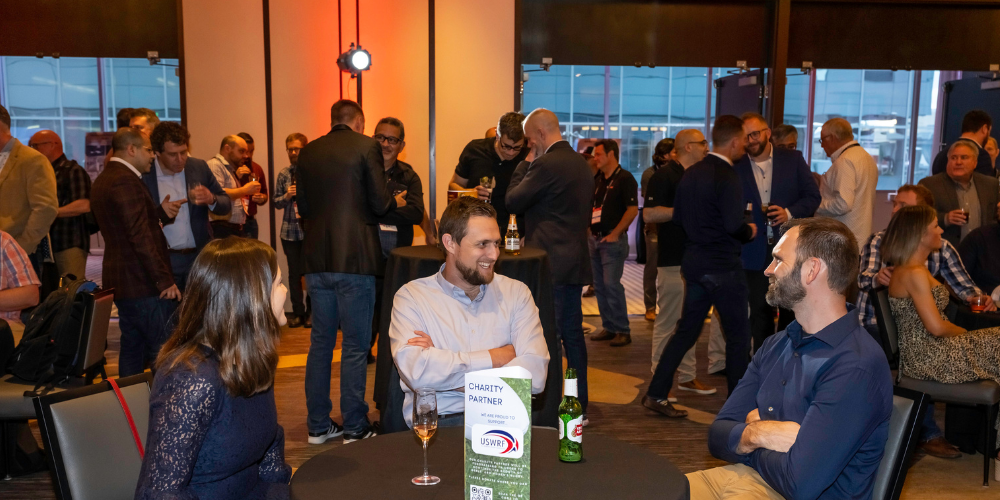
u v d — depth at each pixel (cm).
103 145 922
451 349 205
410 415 196
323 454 157
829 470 152
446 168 605
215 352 139
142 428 176
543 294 281
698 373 455
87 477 162
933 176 433
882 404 157
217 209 388
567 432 150
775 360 181
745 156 396
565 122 912
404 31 591
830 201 418
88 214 435
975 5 612
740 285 339
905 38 616
